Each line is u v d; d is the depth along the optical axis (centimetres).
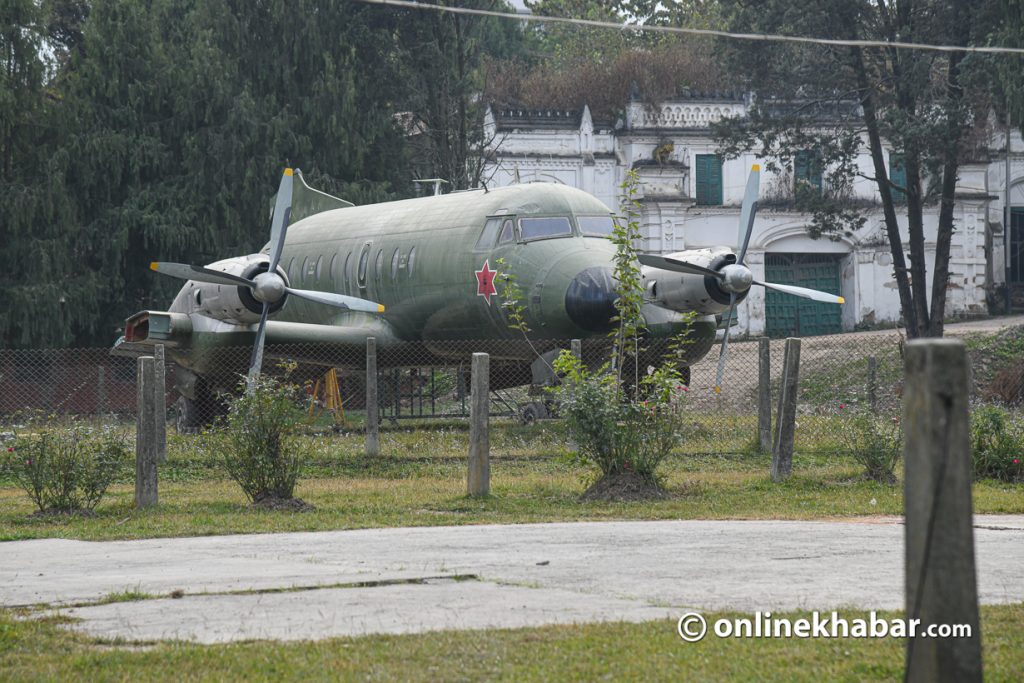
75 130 10700
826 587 2153
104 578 2372
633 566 2422
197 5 11981
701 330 6006
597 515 3434
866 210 12419
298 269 7800
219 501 3828
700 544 2745
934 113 9781
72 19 14200
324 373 7250
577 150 12150
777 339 12269
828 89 10488
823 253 12575
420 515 3459
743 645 1723
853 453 4462
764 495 3916
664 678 1570
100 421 6259
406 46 12038
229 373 6181
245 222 11175
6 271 10331
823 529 3031
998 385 7812
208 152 10981
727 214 12344
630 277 4297
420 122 12769
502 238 6256
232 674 1603
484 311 6316
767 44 10119
